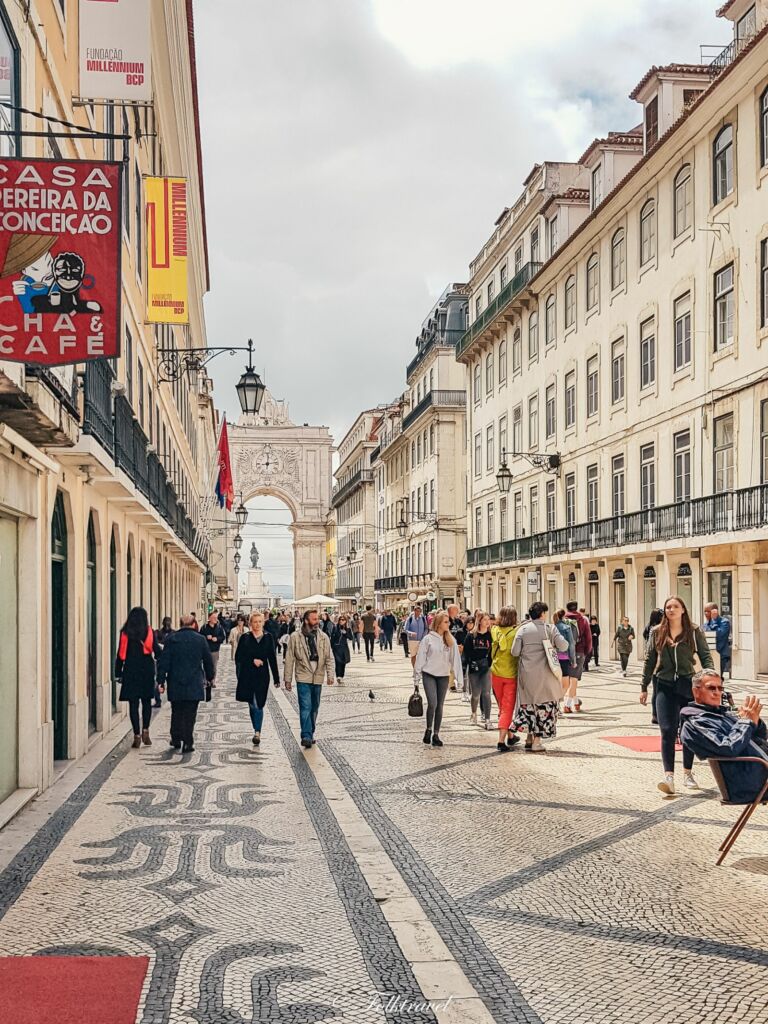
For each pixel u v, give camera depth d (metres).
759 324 20.53
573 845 6.52
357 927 4.89
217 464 41.16
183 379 33.62
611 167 30.00
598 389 29.84
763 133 20.36
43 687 8.84
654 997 3.99
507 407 39.75
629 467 27.47
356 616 39.06
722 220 22.06
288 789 8.72
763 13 22.69
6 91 7.02
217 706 17.33
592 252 30.23
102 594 13.03
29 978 4.23
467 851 6.39
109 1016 3.83
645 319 26.39
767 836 6.75
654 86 26.39
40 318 6.16
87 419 9.73
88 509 11.80
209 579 56.25
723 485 22.27
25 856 6.34
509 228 39.28
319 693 11.52
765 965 4.32
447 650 11.52
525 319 37.22
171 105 22.12
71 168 6.22
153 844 6.67
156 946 4.63
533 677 10.66
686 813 7.49
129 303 15.76
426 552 54.06
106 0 8.85
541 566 34.91
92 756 10.84
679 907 5.18
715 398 22.38
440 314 53.19
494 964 4.38
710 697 6.37
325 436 96.94
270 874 5.90
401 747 11.29
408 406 62.00
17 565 8.40
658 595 25.42
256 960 4.44
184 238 18.66
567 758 10.27
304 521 96.38
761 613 20.88
